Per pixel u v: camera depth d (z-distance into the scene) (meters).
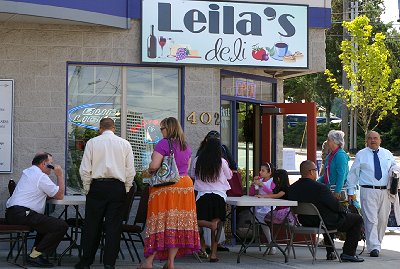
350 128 39.47
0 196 11.43
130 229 10.22
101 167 9.39
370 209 11.66
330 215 10.70
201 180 10.52
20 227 9.66
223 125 12.95
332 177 11.90
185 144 9.47
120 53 12.00
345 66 34.78
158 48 12.02
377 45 34.53
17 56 11.58
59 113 11.72
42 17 10.98
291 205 10.48
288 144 15.20
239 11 12.41
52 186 9.84
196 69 12.28
